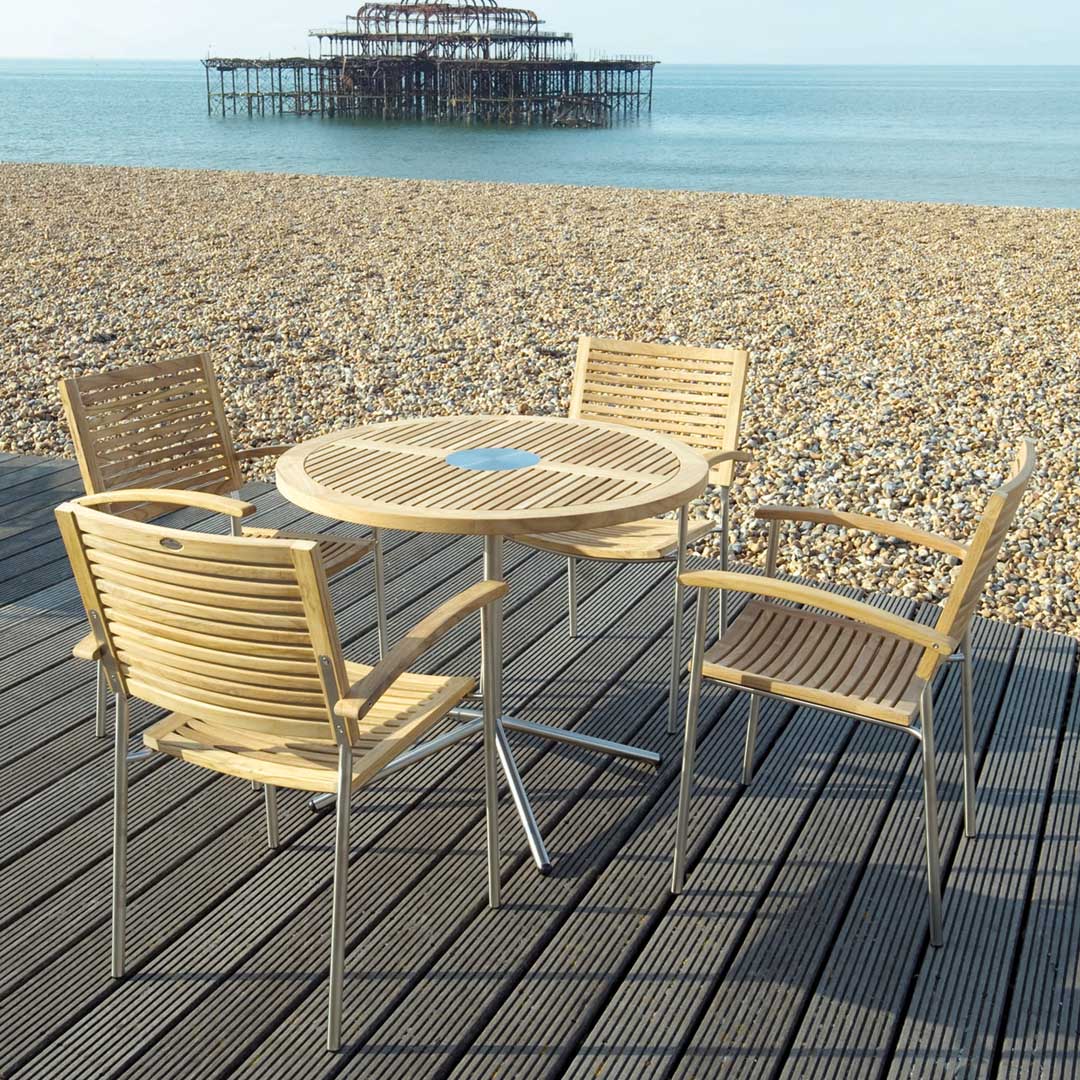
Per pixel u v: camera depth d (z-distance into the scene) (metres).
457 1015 2.27
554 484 2.93
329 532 4.91
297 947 2.46
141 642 2.19
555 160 31.91
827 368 8.38
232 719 2.17
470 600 2.30
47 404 7.32
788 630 2.80
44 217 16.08
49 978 2.36
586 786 3.08
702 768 3.17
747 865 2.75
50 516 5.16
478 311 10.30
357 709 2.01
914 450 6.56
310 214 16.62
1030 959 2.43
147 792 3.02
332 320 9.95
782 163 30.83
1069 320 9.91
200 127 49.06
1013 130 45.38
